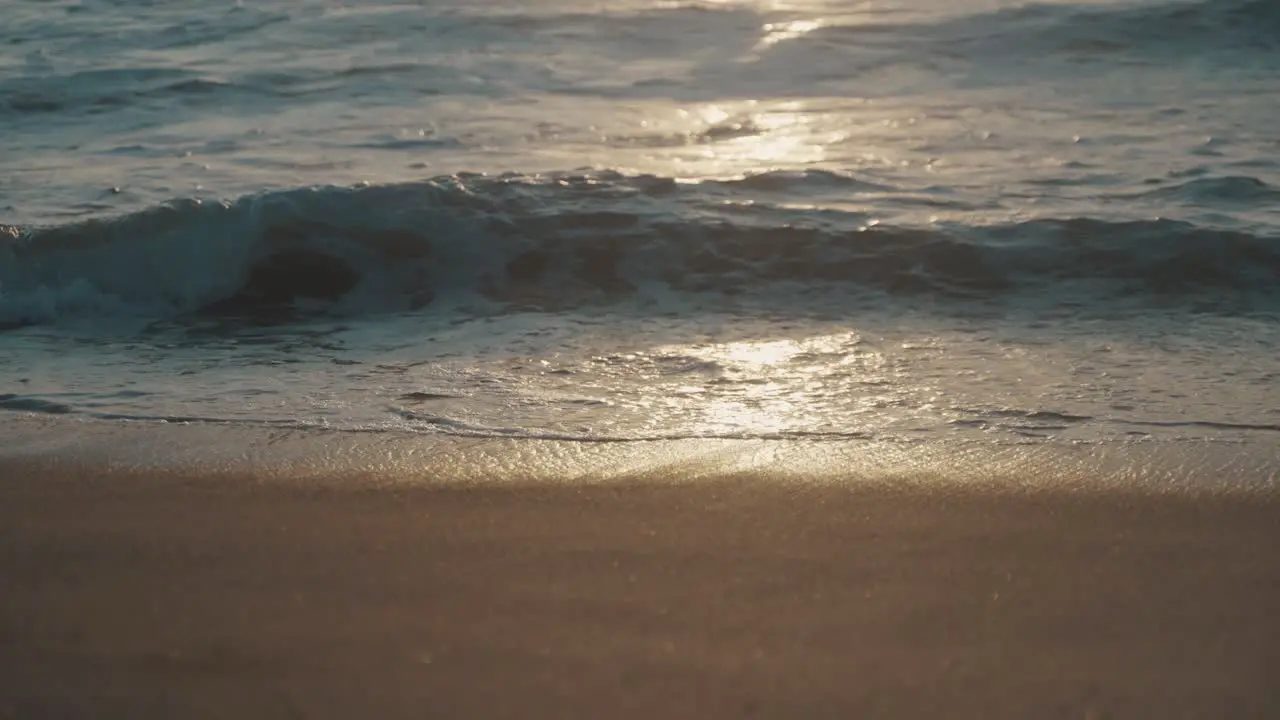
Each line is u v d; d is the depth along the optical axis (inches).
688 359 183.8
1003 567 104.4
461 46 463.5
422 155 325.7
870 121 369.7
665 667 86.5
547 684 83.9
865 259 236.2
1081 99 390.6
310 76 424.8
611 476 130.3
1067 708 81.2
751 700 82.0
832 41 465.1
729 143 346.0
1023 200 271.6
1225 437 144.5
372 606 96.2
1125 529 113.7
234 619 93.7
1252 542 110.0
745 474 130.6
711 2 509.0
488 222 250.5
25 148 344.5
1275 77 411.2
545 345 194.7
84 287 234.5
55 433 148.9
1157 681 84.7
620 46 464.8
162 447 142.3
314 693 82.6
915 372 175.5
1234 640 90.8
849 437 145.5
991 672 86.0
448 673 85.4
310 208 250.4
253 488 126.3
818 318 210.4
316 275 238.8
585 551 107.8
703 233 245.9
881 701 82.0
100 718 79.4
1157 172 294.0
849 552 107.7
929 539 111.0
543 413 156.6
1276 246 235.0
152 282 236.5
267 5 520.4
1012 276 229.9
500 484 127.6
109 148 341.1
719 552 107.7
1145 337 195.2
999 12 487.8
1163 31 464.1
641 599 97.7
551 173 274.2
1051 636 91.4
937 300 220.4
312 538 111.1
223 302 232.5
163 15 508.4
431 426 151.0
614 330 204.4
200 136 352.5
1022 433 146.6
